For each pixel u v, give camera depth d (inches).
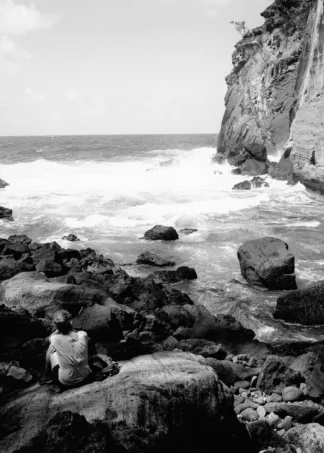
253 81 1637.6
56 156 1991.9
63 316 195.9
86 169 1411.2
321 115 922.1
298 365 265.1
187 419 172.1
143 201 868.6
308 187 934.4
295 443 189.3
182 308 354.0
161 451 160.4
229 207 805.2
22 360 217.6
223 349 289.0
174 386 178.4
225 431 181.8
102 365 204.1
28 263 451.5
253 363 276.5
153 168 1438.2
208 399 179.5
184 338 311.7
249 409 216.5
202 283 446.3
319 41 999.0
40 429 153.4
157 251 549.6
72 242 590.2
